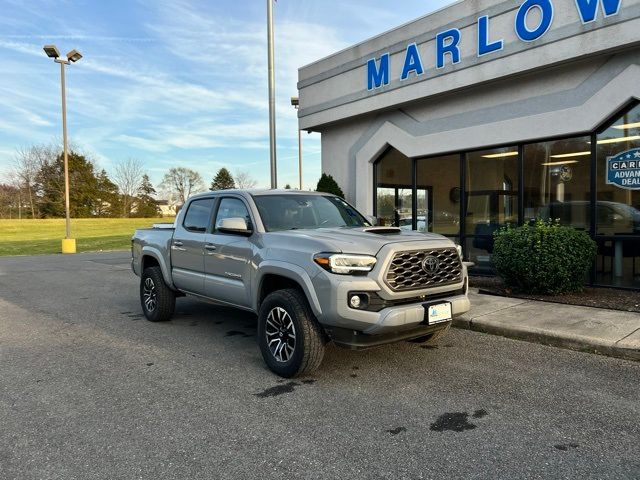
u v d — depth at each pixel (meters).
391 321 4.02
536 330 5.59
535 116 8.69
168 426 3.54
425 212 11.04
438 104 10.32
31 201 68.69
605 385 4.21
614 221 8.02
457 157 10.31
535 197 9.05
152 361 5.16
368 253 4.16
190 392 4.22
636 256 7.79
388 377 4.50
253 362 5.07
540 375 4.49
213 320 7.21
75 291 10.65
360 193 12.31
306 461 3.00
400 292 4.16
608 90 7.72
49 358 5.34
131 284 11.77
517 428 3.42
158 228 7.17
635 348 4.85
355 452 3.11
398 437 3.31
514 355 5.11
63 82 22.72
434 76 9.87
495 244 8.10
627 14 7.10
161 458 3.06
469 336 5.89
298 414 3.71
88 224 58.22
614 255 8.05
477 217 10.02
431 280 4.40
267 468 2.92
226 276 5.46
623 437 3.26
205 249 5.81
